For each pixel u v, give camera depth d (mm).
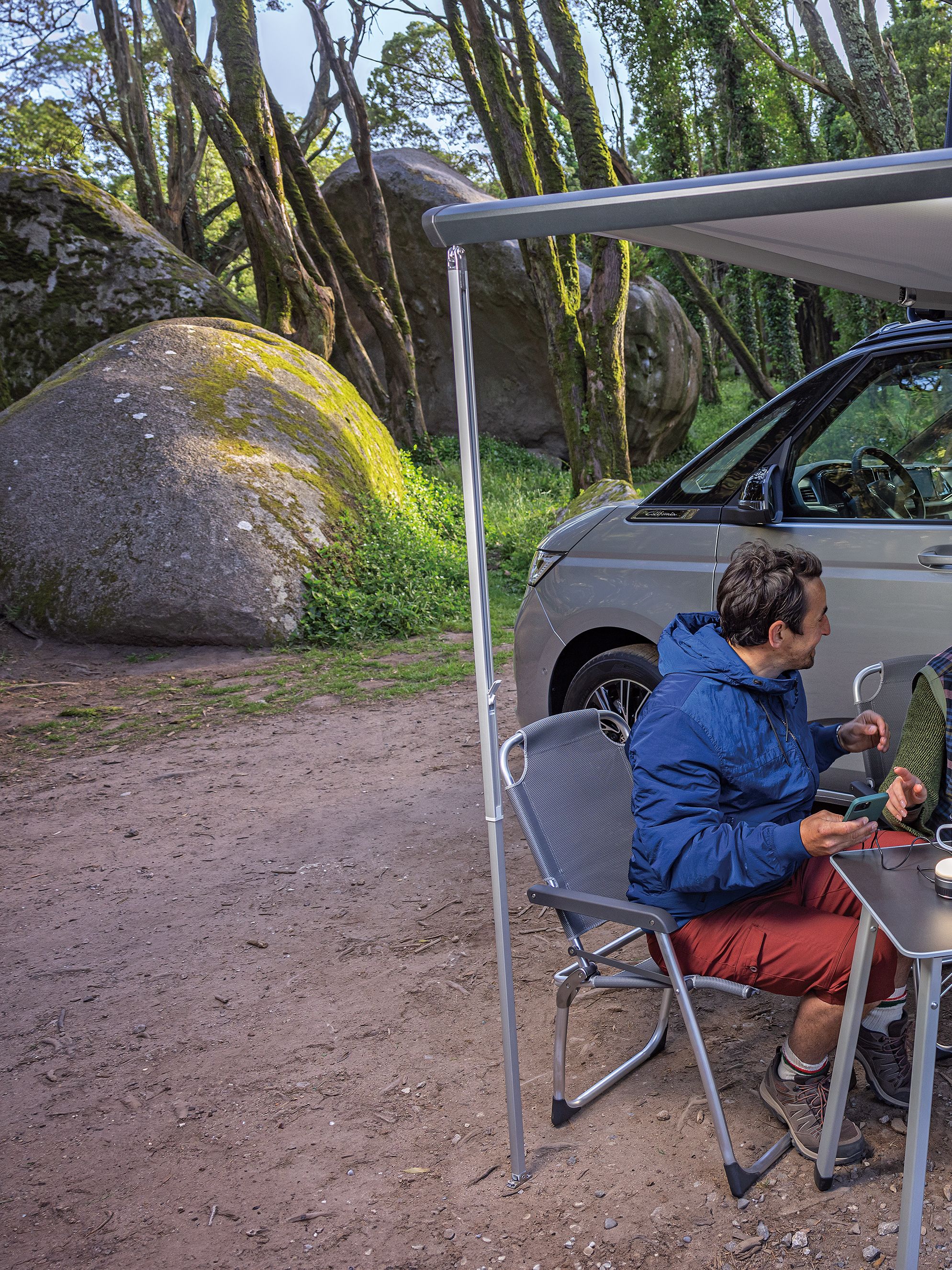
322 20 18203
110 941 4125
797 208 1987
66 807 5844
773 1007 3205
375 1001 3482
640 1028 3170
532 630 4715
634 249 20719
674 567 4094
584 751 2947
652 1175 2502
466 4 13641
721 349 36812
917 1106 1948
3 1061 3332
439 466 17250
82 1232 2518
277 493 10289
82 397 10734
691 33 21281
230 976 3750
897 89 16500
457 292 2279
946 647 3291
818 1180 2375
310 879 4551
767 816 2545
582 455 12844
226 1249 2414
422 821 5145
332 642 9688
